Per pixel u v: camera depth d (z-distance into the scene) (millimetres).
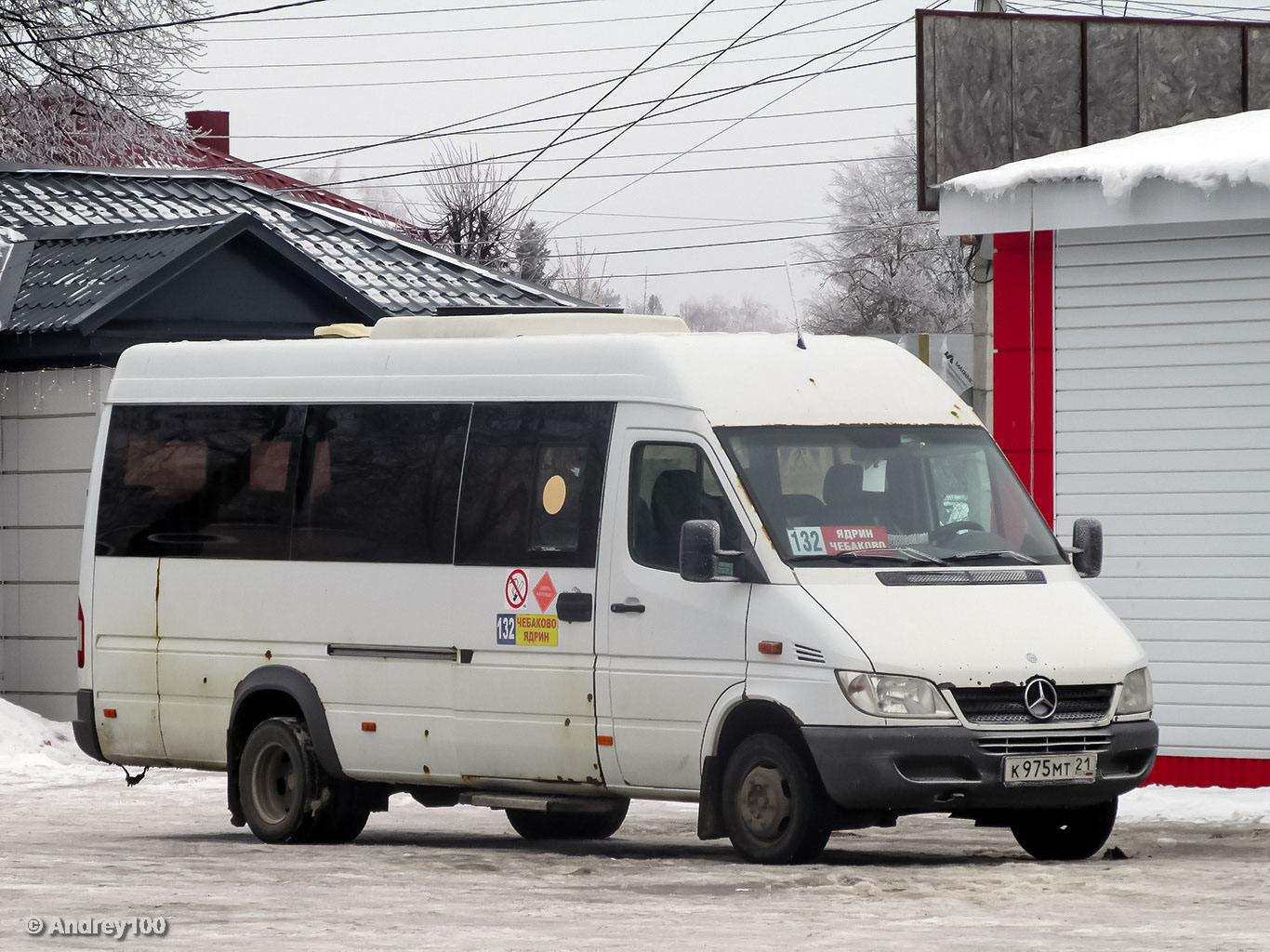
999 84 39906
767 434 22672
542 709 23484
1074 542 24047
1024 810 22859
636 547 22875
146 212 49938
